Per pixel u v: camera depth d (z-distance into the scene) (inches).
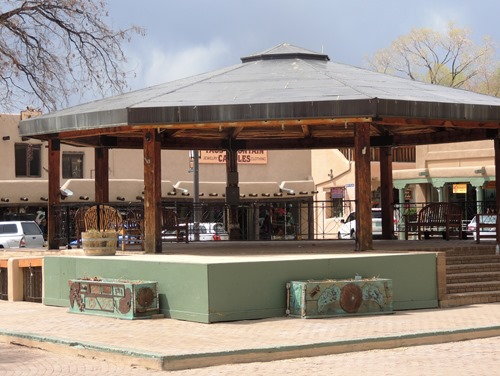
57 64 1064.8
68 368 420.2
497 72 2437.3
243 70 774.5
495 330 509.0
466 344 479.2
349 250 680.4
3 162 1569.9
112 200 1599.4
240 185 1729.8
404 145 900.6
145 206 680.4
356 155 663.8
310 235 1063.6
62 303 648.4
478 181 1631.4
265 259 566.3
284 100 634.8
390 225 903.1
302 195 1780.3
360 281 560.1
